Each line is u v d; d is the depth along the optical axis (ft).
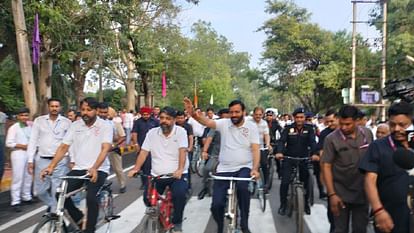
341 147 17.06
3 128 43.11
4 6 53.36
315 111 153.17
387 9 104.22
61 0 52.19
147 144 20.81
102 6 54.75
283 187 27.02
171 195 20.38
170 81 115.14
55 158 20.95
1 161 28.22
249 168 20.49
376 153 12.82
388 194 12.74
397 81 31.09
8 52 63.62
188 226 26.11
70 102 90.48
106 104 30.83
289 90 150.10
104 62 73.41
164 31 94.17
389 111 12.80
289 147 26.35
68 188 19.61
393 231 12.71
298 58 147.13
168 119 20.31
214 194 20.18
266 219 27.73
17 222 26.71
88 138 20.52
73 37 55.67
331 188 17.06
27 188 31.58
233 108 20.42
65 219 18.92
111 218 22.31
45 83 58.54
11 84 81.87
